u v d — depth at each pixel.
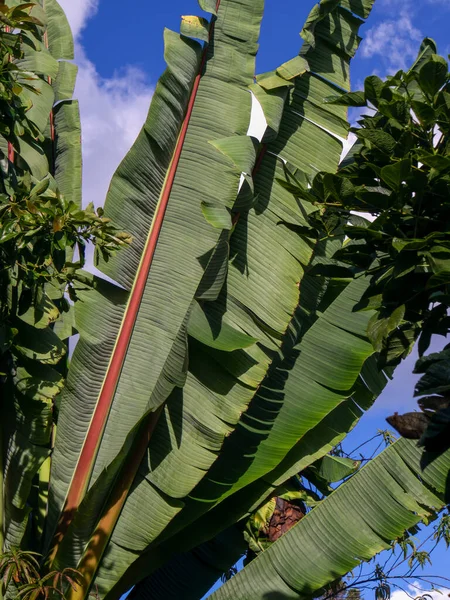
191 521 6.70
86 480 6.53
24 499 6.09
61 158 7.48
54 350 6.03
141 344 6.68
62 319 7.06
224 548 7.38
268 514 7.29
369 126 3.63
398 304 3.29
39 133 6.30
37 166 6.31
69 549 6.27
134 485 6.54
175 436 6.47
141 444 6.52
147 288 6.71
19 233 4.88
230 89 6.79
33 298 5.69
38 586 5.35
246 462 6.82
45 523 6.85
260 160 6.85
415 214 3.31
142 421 6.24
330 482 8.10
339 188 3.43
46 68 6.70
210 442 6.41
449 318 3.27
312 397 6.88
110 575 6.45
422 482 6.40
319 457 7.08
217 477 6.80
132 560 6.49
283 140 6.89
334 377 6.86
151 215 6.73
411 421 2.95
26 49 6.71
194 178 6.70
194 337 6.34
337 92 7.02
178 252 6.70
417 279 3.25
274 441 6.84
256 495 7.00
